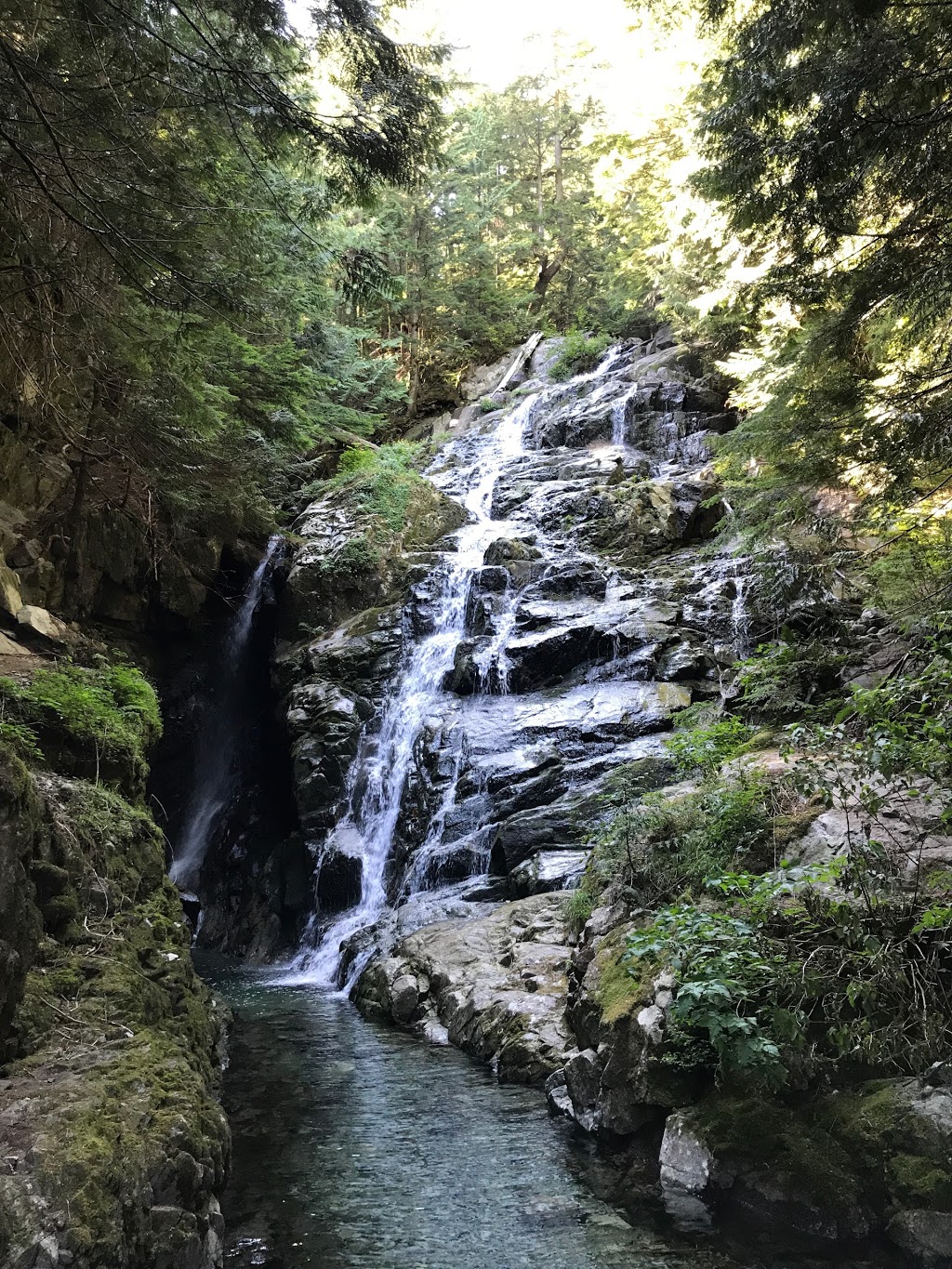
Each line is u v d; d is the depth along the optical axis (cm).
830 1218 447
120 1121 397
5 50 496
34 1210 322
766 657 1015
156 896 718
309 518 2086
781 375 959
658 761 1161
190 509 1582
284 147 619
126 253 631
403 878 1359
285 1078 752
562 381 2862
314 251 1091
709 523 1822
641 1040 563
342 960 1194
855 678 961
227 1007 920
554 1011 786
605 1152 577
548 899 1036
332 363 2173
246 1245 464
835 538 888
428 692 1622
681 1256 446
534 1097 690
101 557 1538
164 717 1831
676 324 2322
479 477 2309
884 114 567
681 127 1575
